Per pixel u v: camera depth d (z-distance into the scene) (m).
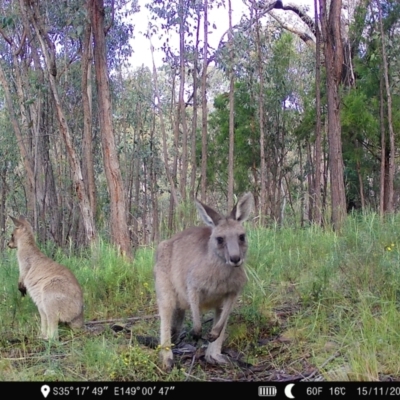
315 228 10.75
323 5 15.85
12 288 7.41
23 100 16.75
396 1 20.38
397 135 20.33
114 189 11.52
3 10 16.97
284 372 5.03
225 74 19.11
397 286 6.08
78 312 6.39
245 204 5.36
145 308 7.22
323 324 5.64
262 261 7.76
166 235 12.45
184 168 21.09
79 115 22.52
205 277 5.21
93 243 10.77
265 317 5.97
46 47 11.78
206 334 6.00
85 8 11.59
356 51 22.31
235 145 24.17
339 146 15.02
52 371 5.04
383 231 8.16
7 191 24.55
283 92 23.83
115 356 5.13
